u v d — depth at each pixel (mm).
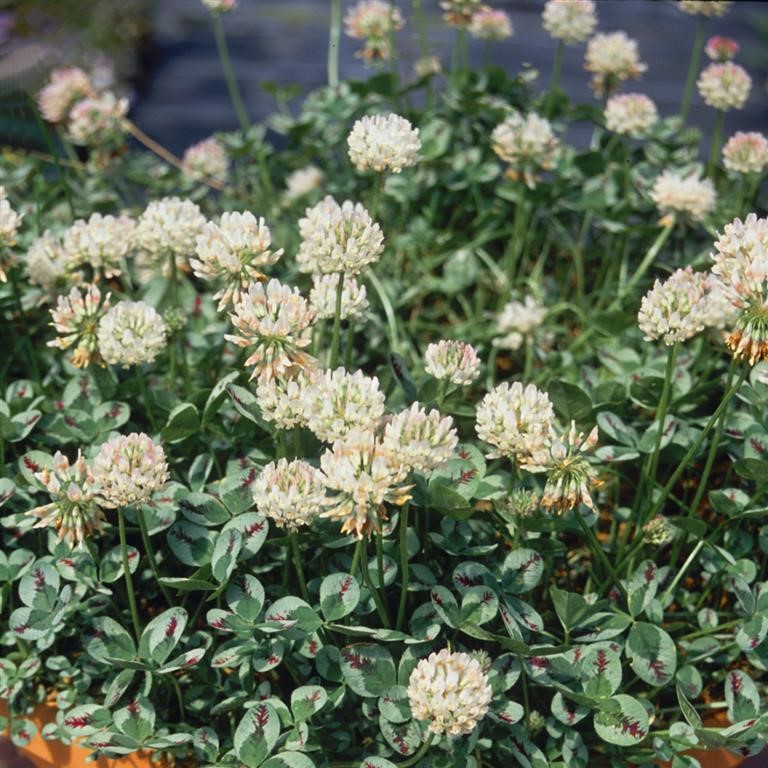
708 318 676
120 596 682
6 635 675
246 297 606
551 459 610
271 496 595
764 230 602
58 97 873
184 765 648
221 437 694
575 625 637
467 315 851
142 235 698
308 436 668
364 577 622
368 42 904
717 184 887
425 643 631
